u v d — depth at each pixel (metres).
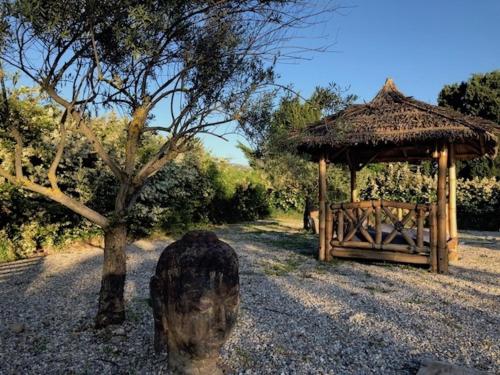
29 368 3.46
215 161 16.91
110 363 3.54
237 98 4.18
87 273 7.33
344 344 4.05
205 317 2.88
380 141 7.66
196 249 3.01
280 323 4.62
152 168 4.42
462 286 6.67
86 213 4.10
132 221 11.55
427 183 18.69
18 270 7.69
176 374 3.06
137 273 7.29
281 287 6.32
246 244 11.34
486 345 4.08
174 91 4.27
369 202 8.44
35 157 9.35
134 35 3.32
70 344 3.93
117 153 10.36
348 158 10.53
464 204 18.66
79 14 3.34
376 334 4.33
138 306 5.05
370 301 5.61
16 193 8.77
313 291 6.11
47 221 9.73
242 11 3.94
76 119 4.04
